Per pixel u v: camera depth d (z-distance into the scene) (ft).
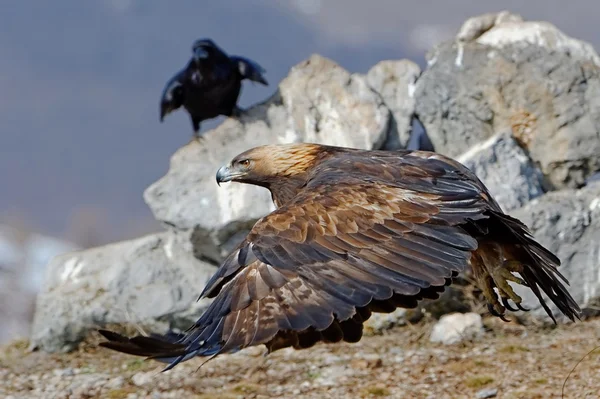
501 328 48.91
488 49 54.70
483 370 44.19
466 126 54.80
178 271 52.85
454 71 54.70
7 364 50.88
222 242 51.90
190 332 27.73
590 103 53.62
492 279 32.42
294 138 53.78
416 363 45.50
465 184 30.04
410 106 54.85
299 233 27.86
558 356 45.09
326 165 31.30
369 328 49.78
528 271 31.86
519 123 54.13
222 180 35.94
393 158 31.19
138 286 52.60
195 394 44.19
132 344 30.09
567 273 49.83
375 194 28.60
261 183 35.94
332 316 26.71
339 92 54.44
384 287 27.07
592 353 44.75
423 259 27.53
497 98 54.29
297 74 55.36
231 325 27.17
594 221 50.31
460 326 48.08
